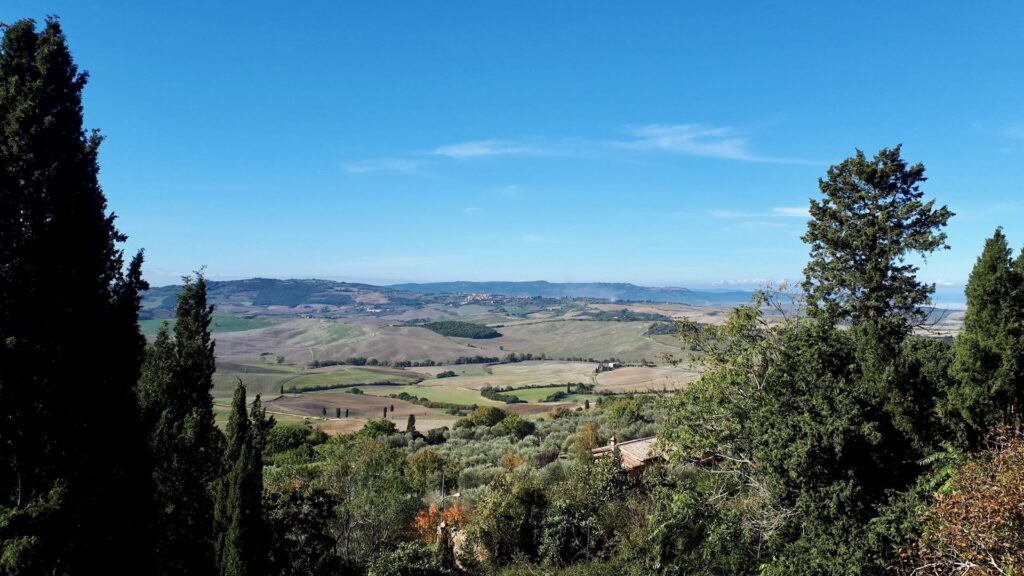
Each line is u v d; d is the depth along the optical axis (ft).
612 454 80.02
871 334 53.42
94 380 39.14
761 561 52.54
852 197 87.25
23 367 35.19
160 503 56.44
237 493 52.44
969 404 46.60
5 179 35.70
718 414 58.65
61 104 39.29
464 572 63.57
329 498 69.67
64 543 35.78
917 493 42.16
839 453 43.14
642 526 64.18
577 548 65.36
